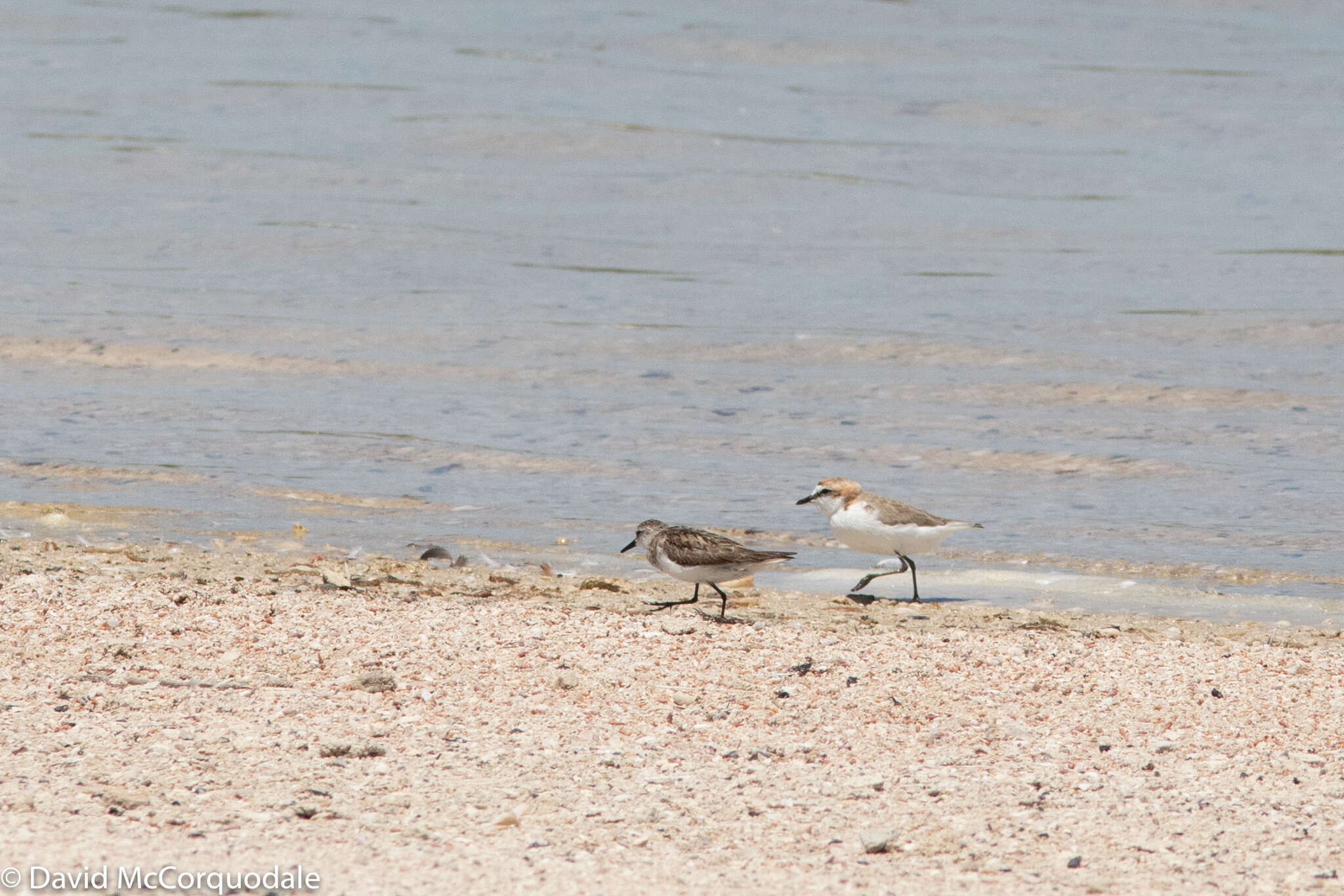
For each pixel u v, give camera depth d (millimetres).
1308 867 6641
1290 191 37719
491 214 34281
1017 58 54625
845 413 20344
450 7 61156
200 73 48688
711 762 8086
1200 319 25953
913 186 38094
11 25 55094
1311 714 9266
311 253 30391
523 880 6277
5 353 22625
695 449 18516
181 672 9531
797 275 29422
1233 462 18109
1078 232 33562
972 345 24000
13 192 34875
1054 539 15039
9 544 13547
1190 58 54844
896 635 11125
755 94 48469
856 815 7277
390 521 15305
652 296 27531
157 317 25094
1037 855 6770
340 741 8078
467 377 22031
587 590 12742
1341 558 14352
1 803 7031
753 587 13289
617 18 59812
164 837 6660
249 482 16625
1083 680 9992
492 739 8352
